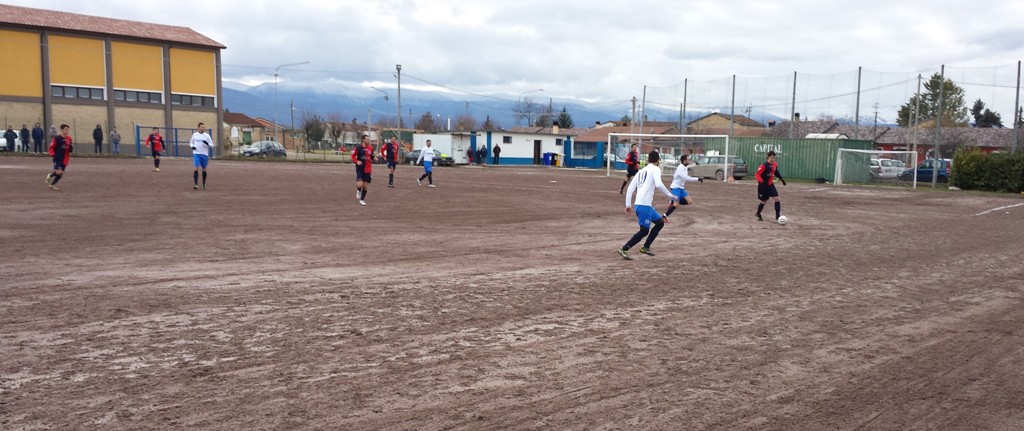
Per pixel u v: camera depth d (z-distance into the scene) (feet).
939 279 33.06
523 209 61.36
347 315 23.04
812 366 19.11
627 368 18.47
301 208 55.83
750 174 155.53
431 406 15.46
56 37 160.45
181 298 24.70
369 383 16.75
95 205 52.54
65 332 20.12
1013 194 112.98
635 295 27.63
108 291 25.39
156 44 174.60
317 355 18.75
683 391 16.88
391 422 14.52
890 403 16.53
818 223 57.62
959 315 25.58
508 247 39.47
